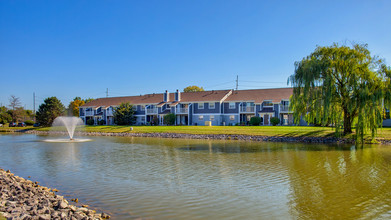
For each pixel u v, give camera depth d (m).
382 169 19.11
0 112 94.75
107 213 11.18
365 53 33.06
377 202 12.44
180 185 15.27
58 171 19.16
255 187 14.85
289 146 32.09
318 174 17.72
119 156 25.59
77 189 14.63
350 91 32.66
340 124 33.78
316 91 33.34
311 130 41.72
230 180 16.31
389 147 30.42
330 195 13.51
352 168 19.47
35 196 12.79
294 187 14.82
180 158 24.14
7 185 14.41
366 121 31.20
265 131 43.53
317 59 33.94
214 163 21.64
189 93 72.75
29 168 20.39
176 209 11.63
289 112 54.91
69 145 35.62
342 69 32.56
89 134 56.16
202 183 15.68
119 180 16.45
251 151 28.20
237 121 61.81
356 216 10.91
